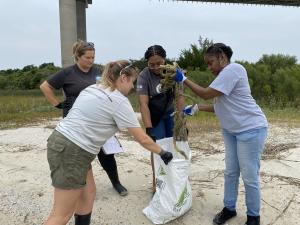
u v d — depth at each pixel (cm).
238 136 365
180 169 390
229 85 350
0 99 1870
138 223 399
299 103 1806
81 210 362
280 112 1410
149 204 420
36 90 3006
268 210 425
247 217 381
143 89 416
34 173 563
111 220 407
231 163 390
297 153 659
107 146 433
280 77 2081
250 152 362
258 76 2117
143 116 417
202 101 1005
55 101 424
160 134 431
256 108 364
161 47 409
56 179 298
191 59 2430
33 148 724
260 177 529
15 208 442
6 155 669
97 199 458
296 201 446
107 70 308
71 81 415
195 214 416
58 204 302
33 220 415
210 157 644
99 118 294
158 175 394
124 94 312
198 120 1062
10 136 855
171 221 402
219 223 395
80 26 2125
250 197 372
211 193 472
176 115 390
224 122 372
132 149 705
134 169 577
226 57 364
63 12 1623
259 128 358
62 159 293
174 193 389
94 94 301
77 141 292
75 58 418
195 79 1933
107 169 474
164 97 415
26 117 1236
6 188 502
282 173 552
